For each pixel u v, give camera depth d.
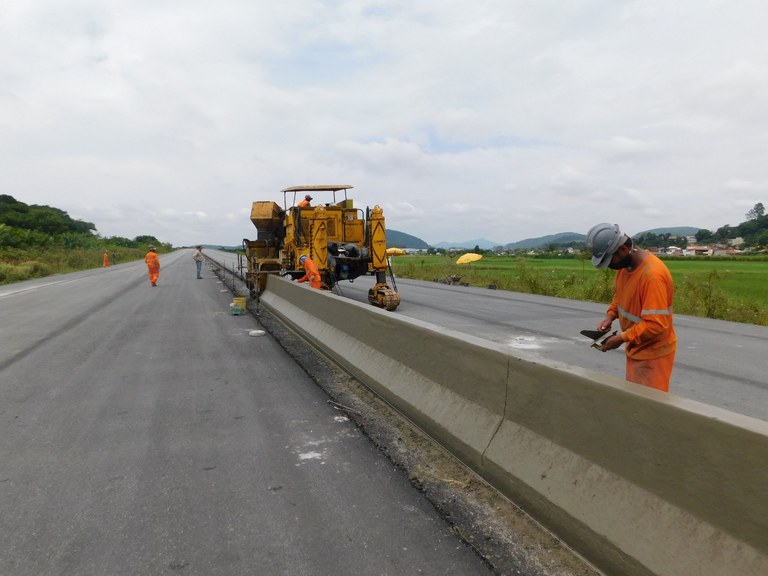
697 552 1.96
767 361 7.56
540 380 3.04
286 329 10.25
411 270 30.06
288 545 2.77
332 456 3.98
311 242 12.91
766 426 1.83
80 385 6.14
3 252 35.66
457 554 2.67
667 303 3.01
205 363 7.29
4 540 2.85
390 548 2.73
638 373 3.21
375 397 5.48
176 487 3.48
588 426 2.65
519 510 3.05
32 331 10.26
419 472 3.66
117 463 3.88
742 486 1.85
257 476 3.64
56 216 81.12
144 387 6.04
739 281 27.58
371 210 13.48
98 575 2.53
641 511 2.25
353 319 6.56
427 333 4.53
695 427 2.03
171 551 2.72
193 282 24.58
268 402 5.42
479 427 3.59
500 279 23.12
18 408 5.25
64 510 3.18
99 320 11.81
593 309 13.68
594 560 2.44
